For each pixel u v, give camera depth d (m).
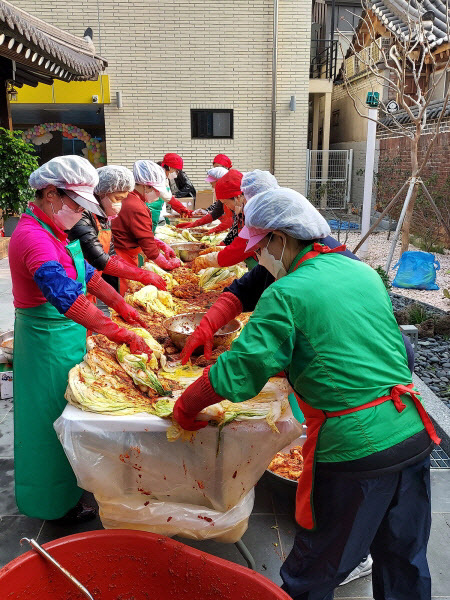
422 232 11.53
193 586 2.00
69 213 2.39
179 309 3.40
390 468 1.83
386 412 1.85
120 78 13.99
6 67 9.30
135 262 4.39
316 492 1.91
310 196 16.02
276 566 2.60
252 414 2.06
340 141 19.16
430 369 5.03
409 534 1.98
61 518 2.80
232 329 2.74
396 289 7.88
